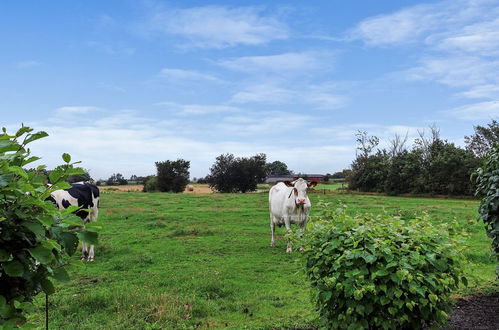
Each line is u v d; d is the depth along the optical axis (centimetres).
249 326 591
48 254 242
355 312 423
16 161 261
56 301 702
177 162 5941
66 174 263
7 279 249
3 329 219
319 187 5962
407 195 4878
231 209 2470
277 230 1661
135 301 681
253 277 888
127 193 4138
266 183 6962
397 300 406
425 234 450
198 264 1028
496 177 629
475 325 564
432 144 4919
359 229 436
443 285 421
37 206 257
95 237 267
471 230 1481
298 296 744
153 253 1184
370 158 5350
